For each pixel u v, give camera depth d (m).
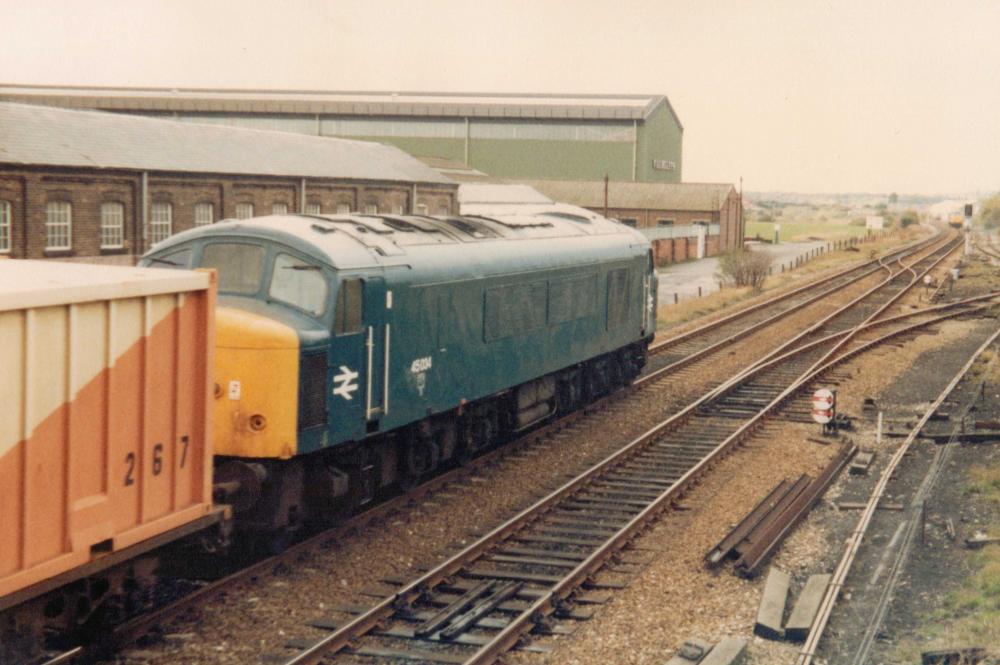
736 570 12.07
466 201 63.44
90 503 8.30
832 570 12.22
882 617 10.75
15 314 7.49
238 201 41.56
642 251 23.53
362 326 12.93
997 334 31.78
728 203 78.31
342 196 47.72
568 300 19.28
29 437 7.67
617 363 23.14
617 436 19.23
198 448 9.50
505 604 10.91
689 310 39.38
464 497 15.01
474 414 16.64
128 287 8.44
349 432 12.73
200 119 84.62
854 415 21.30
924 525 13.72
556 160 90.50
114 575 9.15
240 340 11.55
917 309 39.38
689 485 15.79
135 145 38.12
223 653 9.56
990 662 9.45
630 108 89.00
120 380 8.55
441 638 10.00
